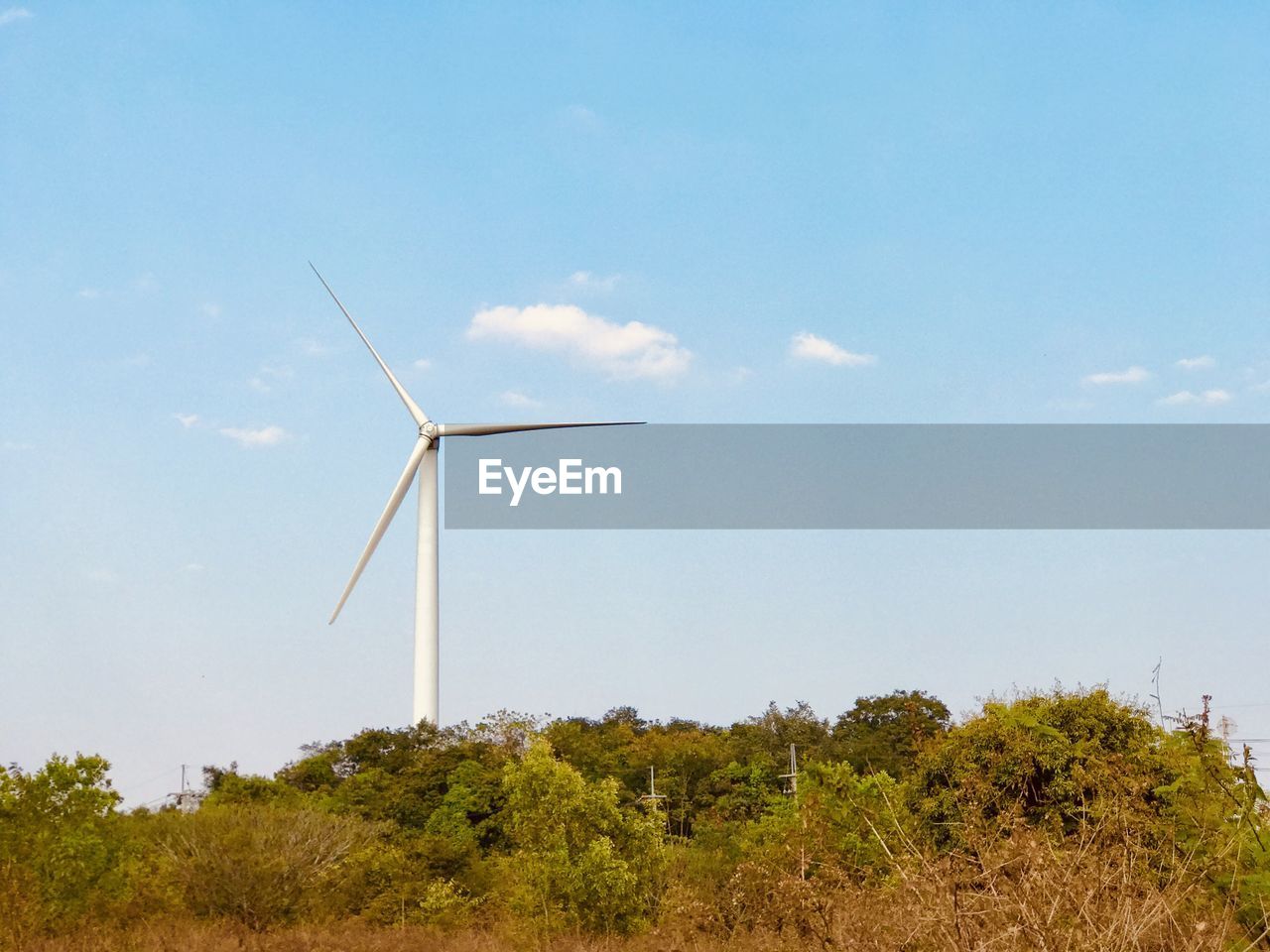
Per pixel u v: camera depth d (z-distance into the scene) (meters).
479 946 27.75
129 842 34.03
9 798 28.86
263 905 32.06
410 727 65.31
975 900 8.27
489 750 60.84
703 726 80.44
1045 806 15.32
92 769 30.27
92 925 25.88
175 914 30.19
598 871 28.12
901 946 8.26
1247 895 9.80
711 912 11.32
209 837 34.69
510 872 33.06
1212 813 10.73
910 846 9.44
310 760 66.12
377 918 36.44
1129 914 8.12
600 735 73.25
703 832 35.28
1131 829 9.73
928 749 19.78
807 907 9.27
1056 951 7.86
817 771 21.80
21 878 25.38
